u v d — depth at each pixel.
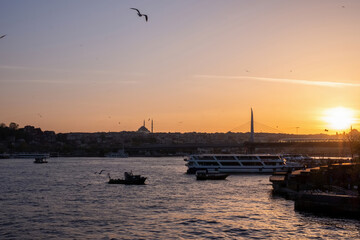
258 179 136.62
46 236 58.38
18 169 199.75
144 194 97.88
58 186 116.44
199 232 59.53
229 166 160.25
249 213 71.50
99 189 108.44
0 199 90.88
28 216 71.19
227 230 60.38
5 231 61.12
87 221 66.94
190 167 163.38
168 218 68.56
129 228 62.16
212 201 85.44
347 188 85.00
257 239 55.84
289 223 63.50
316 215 68.00
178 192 101.31
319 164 178.88
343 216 65.06
